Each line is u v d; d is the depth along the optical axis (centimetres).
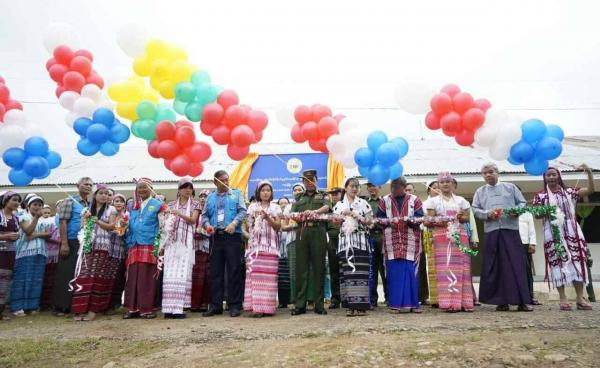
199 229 646
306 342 389
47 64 571
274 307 570
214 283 587
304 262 571
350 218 541
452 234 547
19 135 546
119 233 605
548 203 547
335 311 602
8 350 420
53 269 726
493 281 548
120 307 739
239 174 979
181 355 379
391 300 555
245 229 696
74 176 1248
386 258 566
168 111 559
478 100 523
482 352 339
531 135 509
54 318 617
